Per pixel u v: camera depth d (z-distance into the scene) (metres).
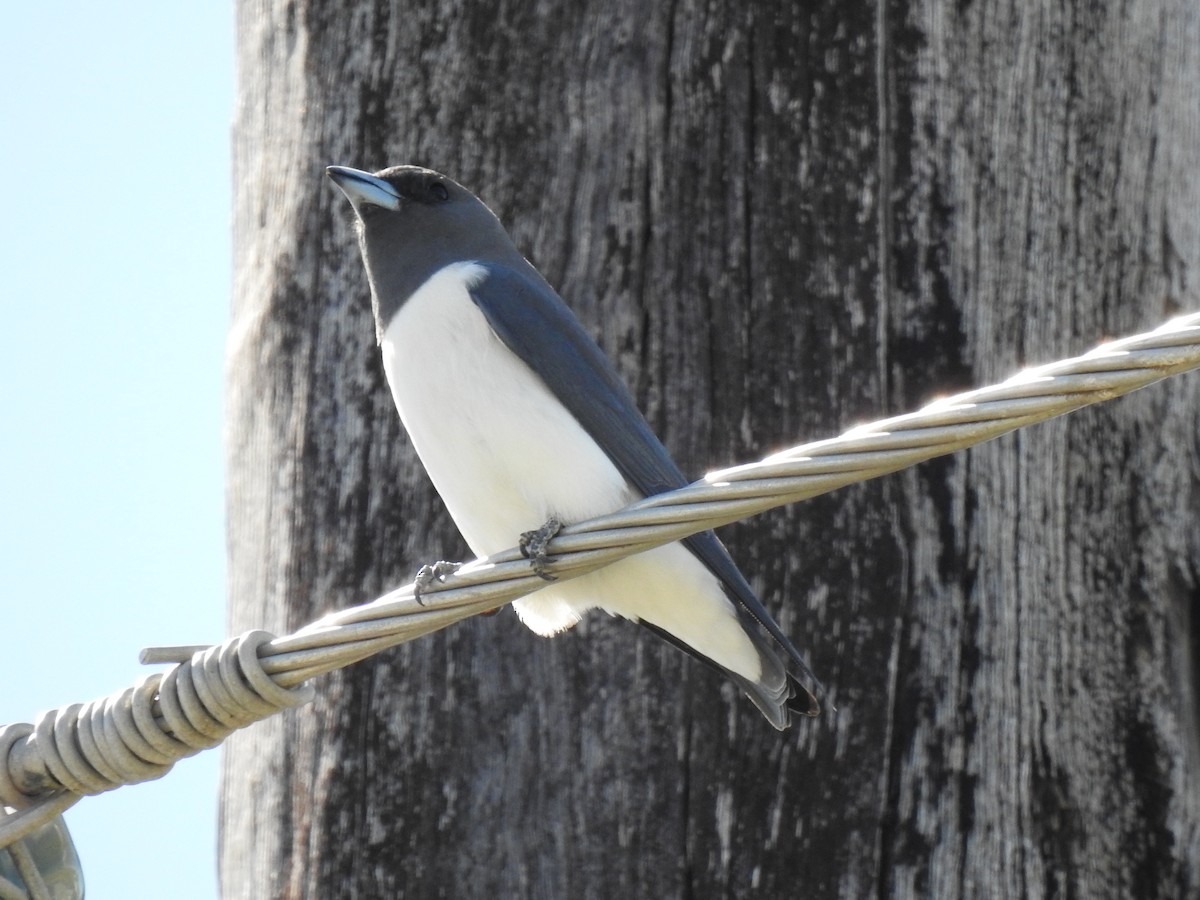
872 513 10.41
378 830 10.32
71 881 8.64
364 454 11.10
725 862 9.98
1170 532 10.77
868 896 9.92
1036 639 10.39
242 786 10.95
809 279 10.89
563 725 10.28
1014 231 11.12
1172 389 11.01
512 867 10.11
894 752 10.12
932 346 10.86
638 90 11.29
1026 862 10.05
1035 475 10.61
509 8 11.65
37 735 8.45
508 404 10.00
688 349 10.81
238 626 11.33
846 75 11.17
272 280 11.80
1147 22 11.64
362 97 11.84
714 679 10.25
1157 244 11.36
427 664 10.51
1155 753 10.38
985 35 11.34
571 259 11.13
